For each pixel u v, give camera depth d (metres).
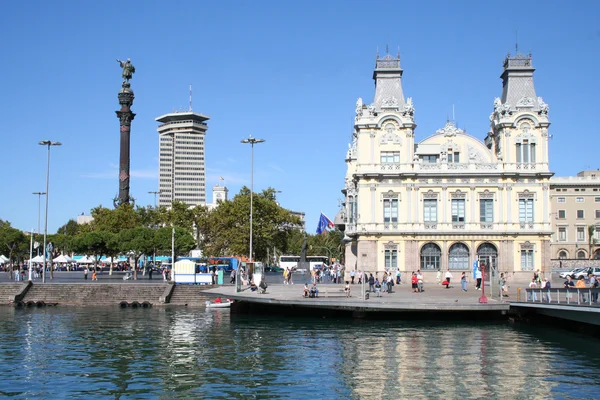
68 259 179.38
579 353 48.56
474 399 35.66
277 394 36.81
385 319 70.38
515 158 105.62
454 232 104.56
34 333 61.47
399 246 105.50
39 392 37.41
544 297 63.28
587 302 55.19
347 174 132.50
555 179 176.25
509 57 109.00
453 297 75.06
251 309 80.38
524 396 36.16
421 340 55.09
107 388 38.28
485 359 46.34
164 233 143.00
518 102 106.19
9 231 176.38
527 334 58.56
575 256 173.25
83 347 52.75
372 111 107.19
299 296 75.31
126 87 181.75
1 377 41.16
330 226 123.50
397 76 110.56
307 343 54.00
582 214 174.25
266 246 171.00
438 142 109.44
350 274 107.00
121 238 141.50
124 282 105.81
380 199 106.25
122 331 62.66
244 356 48.16
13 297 94.00
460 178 105.44
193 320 72.44
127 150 180.38
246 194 171.50
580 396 36.12
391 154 106.81
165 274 127.44
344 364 44.88
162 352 50.16
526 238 104.38
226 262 170.50
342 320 70.31
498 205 104.94
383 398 35.94
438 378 40.41
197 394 36.88
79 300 94.81
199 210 179.00
